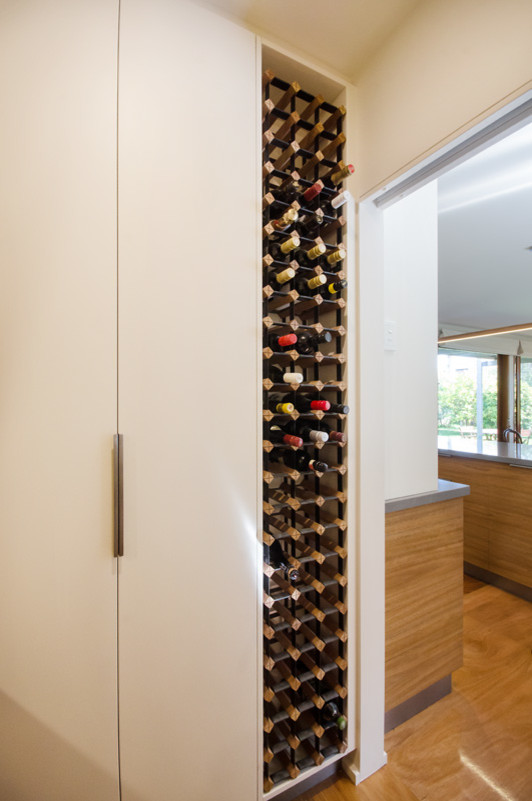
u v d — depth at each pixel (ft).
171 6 2.91
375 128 3.70
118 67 2.73
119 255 2.72
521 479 7.49
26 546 2.48
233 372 3.14
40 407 2.50
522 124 2.71
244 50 3.23
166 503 2.87
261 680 3.26
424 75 3.18
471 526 8.46
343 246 3.79
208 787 3.04
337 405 3.64
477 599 7.41
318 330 3.62
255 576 3.24
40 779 2.54
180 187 2.93
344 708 3.80
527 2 2.48
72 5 2.61
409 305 4.96
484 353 18.04
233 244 3.15
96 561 2.65
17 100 2.46
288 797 3.66
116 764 2.73
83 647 2.62
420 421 5.01
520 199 6.61
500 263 9.66
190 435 2.97
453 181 6.04
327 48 3.64
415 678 4.61
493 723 4.53
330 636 4.06
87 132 2.63
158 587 2.85
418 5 3.22
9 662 2.45
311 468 3.53
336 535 4.01
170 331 2.89
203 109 3.02
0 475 2.41
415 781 3.84
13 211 2.44
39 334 2.50
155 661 2.84
